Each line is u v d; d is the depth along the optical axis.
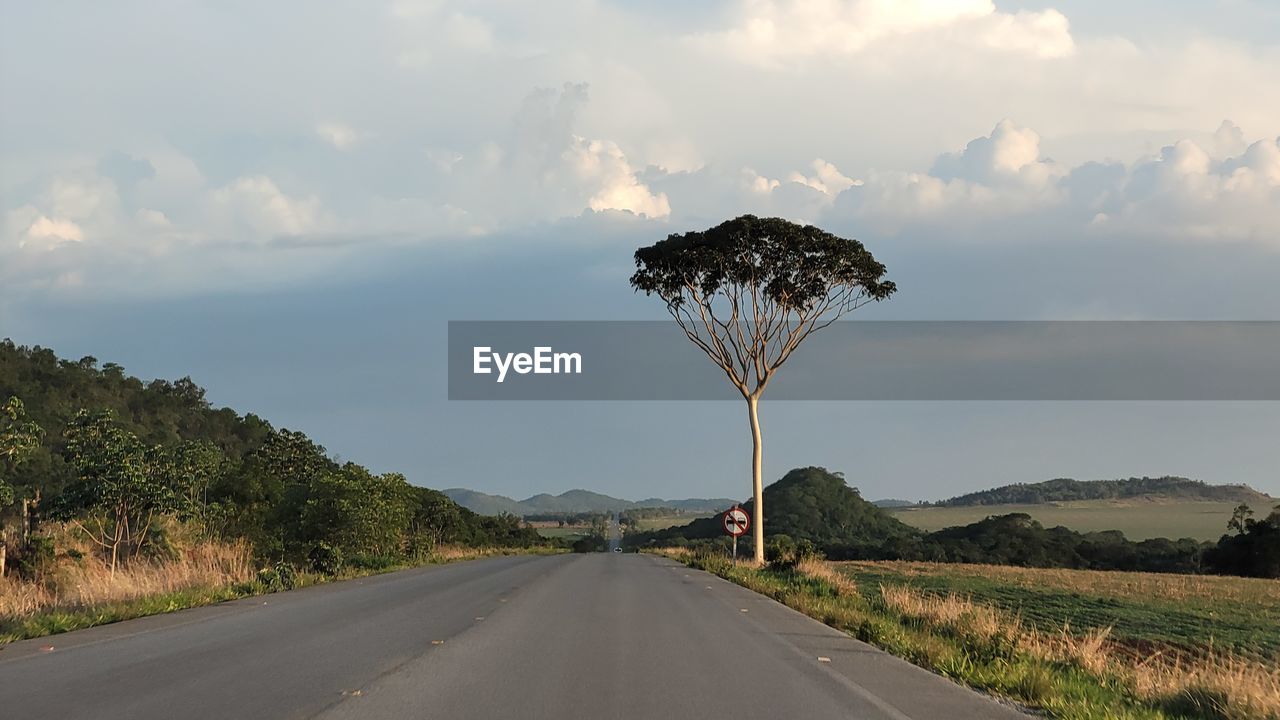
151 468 25.20
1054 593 41.22
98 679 10.20
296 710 8.70
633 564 44.69
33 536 22.36
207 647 12.84
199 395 99.12
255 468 33.94
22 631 13.74
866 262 45.31
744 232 44.72
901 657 13.57
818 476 153.12
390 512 36.50
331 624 15.83
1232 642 26.05
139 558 24.56
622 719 8.68
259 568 27.81
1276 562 81.06
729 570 35.50
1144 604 37.38
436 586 25.98
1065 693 10.80
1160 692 11.50
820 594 24.80
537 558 56.88
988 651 13.45
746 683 10.78
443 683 10.31
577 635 14.91
